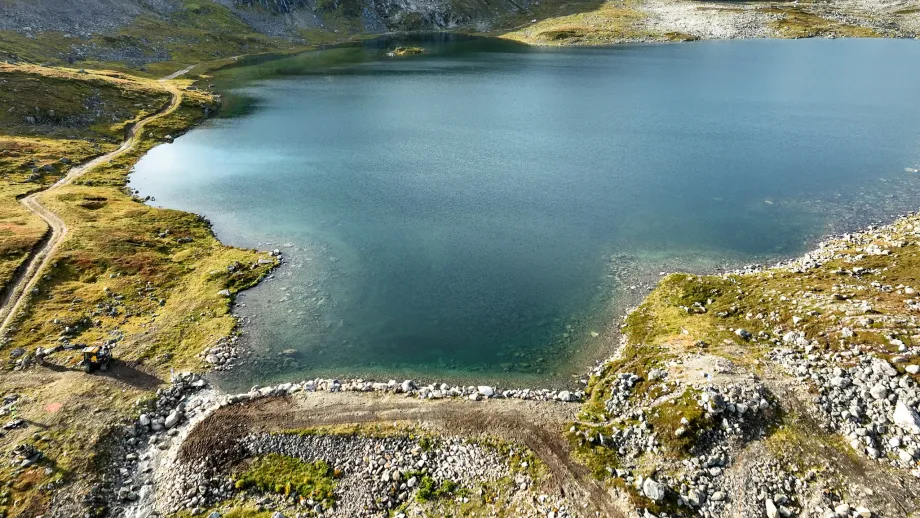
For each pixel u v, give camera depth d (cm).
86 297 4278
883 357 2906
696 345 3403
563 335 3850
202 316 4119
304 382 3403
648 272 4647
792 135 8381
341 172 7388
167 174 7512
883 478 2427
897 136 8094
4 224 5341
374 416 3052
